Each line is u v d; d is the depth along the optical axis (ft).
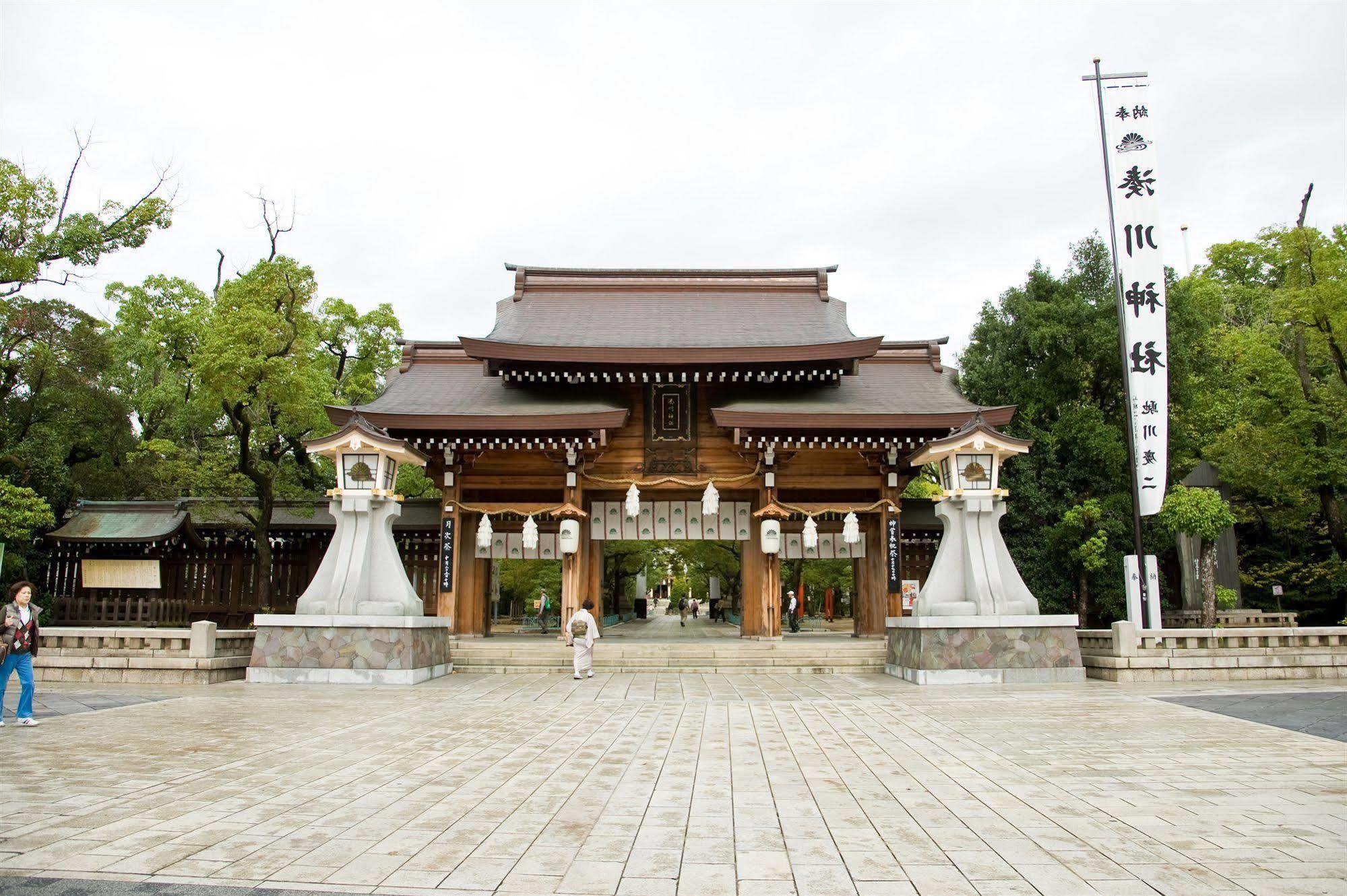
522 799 25.38
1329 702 47.34
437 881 18.10
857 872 18.79
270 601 92.32
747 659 69.10
